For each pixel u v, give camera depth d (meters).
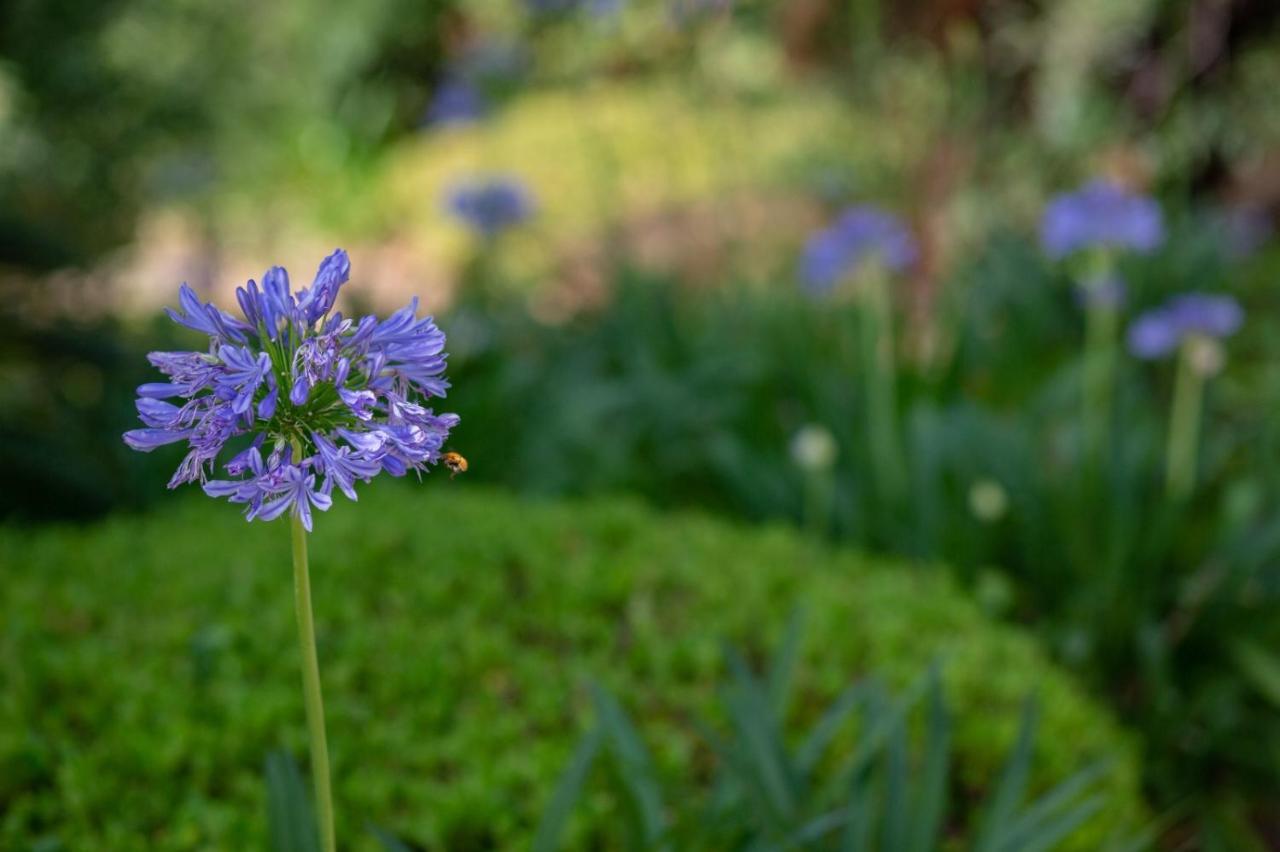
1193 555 4.11
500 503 3.87
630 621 3.06
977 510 3.93
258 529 3.55
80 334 5.05
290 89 12.53
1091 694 3.73
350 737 2.46
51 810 2.22
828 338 5.43
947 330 5.33
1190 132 7.02
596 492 4.90
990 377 5.49
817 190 7.34
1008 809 2.27
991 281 6.00
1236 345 5.91
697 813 2.28
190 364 1.32
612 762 2.18
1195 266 6.01
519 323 6.19
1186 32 6.87
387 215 11.34
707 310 6.17
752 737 2.28
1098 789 2.77
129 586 3.10
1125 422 4.18
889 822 2.26
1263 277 6.52
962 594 3.62
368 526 3.47
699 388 5.25
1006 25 6.92
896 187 6.49
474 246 7.64
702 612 3.11
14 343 5.03
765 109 8.38
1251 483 3.96
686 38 7.97
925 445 4.16
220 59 7.09
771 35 7.90
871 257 4.26
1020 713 2.82
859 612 3.20
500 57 9.70
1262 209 7.75
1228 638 3.69
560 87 11.86
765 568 3.38
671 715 2.71
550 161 10.34
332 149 12.57
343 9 12.90
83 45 5.59
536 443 5.09
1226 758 3.59
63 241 5.11
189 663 2.70
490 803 2.28
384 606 3.06
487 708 2.62
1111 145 7.11
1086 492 4.02
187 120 6.38
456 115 9.68
